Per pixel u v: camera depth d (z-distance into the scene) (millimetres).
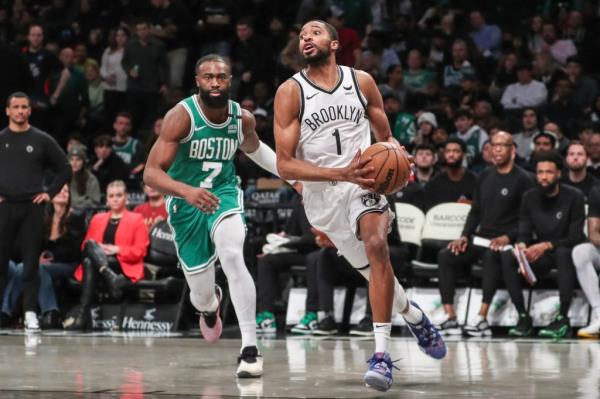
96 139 11781
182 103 5672
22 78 12609
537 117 12102
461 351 7145
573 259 8727
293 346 7688
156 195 10383
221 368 6000
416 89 13836
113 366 6121
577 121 11875
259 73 14398
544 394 4699
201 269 5836
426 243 9633
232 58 15273
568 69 13125
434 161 10430
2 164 9352
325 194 5227
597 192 8812
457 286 9406
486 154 10734
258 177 11648
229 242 5633
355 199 5129
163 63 14383
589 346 7594
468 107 12359
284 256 9555
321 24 5238
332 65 5270
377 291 4957
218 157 5770
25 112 9375
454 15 14875
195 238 5816
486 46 14594
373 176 4855
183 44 15383
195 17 16016
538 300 9109
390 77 13555
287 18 16359
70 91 14164
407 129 12406
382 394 4746
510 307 9125
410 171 4957
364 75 5324
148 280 9688
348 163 5219
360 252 5340
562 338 8578
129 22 14992
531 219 9055
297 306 9594
